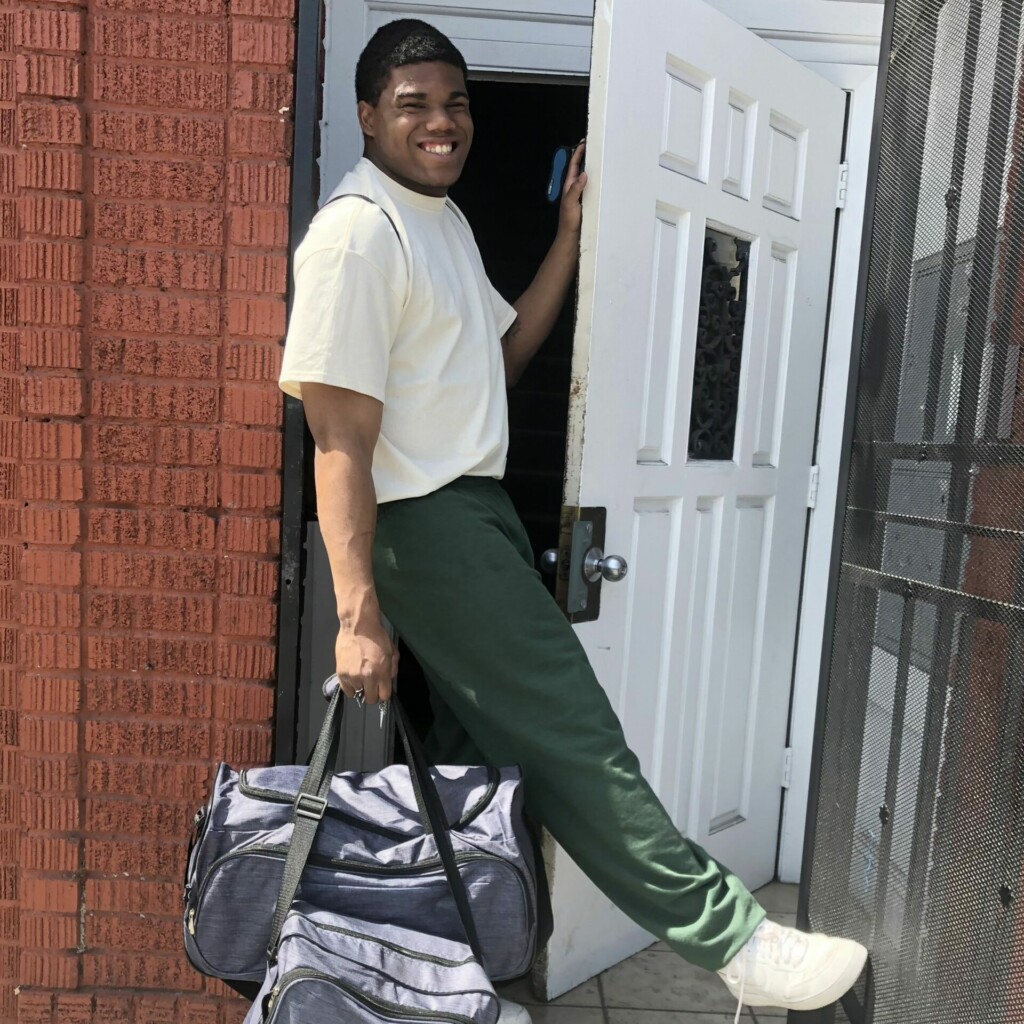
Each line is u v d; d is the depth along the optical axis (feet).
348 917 4.53
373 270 5.05
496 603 5.35
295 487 6.18
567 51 7.86
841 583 5.99
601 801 5.26
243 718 6.31
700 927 5.10
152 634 6.28
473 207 15.66
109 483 6.17
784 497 8.36
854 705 5.73
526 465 14.51
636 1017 6.79
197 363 6.12
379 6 7.73
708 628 7.78
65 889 6.40
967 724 4.67
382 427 5.39
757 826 8.68
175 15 5.88
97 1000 6.50
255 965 4.64
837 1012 5.78
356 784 5.03
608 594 6.72
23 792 6.40
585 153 6.45
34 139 5.91
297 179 6.00
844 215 8.38
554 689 5.35
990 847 4.43
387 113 5.50
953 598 4.80
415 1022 3.99
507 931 4.69
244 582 6.23
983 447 4.62
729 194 7.25
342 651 4.80
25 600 6.23
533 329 6.64
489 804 4.90
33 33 5.83
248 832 4.69
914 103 5.45
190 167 5.99
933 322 5.13
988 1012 4.31
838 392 8.47
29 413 6.10
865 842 5.51
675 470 7.15
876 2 8.09
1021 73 4.47
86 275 6.06
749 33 7.17
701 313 7.33
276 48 5.90
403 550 5.41
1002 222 4.57
